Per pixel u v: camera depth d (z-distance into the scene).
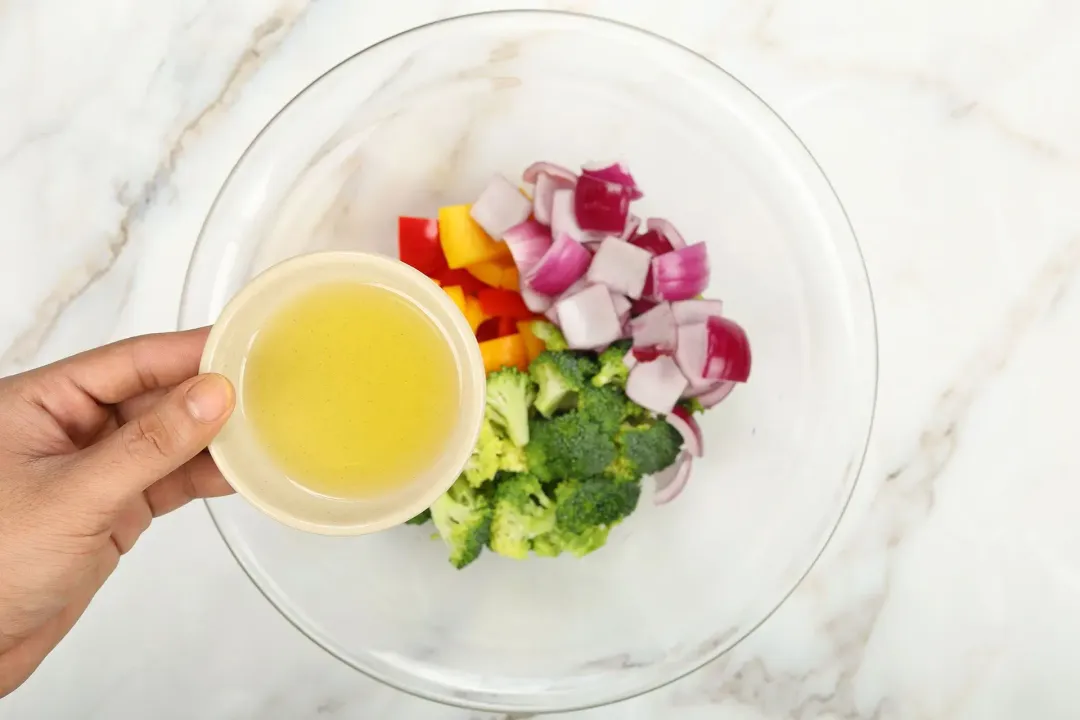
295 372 0.47
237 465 0.46
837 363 0.59
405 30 0.60
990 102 0.60
